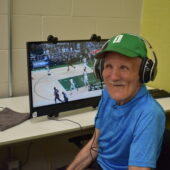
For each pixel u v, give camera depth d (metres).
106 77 1.05
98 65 1.14
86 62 1.66
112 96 1.06
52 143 2.16
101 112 1.22
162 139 1.06
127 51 0.96
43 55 1.50
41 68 1.50
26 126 1.45
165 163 1.06
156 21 2.19
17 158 2.06
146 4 2.27
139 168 0.95
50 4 1.91
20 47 1.89
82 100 1.66
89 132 1.65
